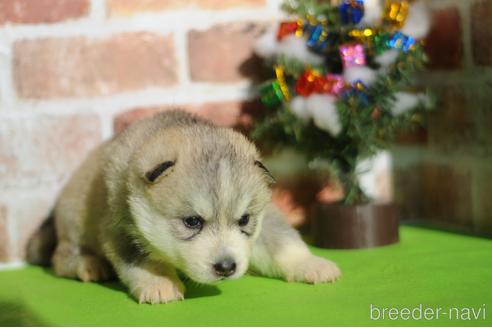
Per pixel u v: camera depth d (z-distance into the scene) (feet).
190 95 3.76
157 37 3.71
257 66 3.80
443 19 3.85
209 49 3.76
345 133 3.51
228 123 3.79
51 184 3.66
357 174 3.69
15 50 3.60
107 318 2.86
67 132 3.66
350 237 3.58
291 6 3.65
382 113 3.56
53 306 3.03
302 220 3.91
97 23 3.67
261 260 3.24
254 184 3.05
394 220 3.64
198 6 3.74
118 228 3.15
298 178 3.88
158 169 2.96
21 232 3.64
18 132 3.62
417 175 4.05
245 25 3.79
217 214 2.97
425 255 3.42
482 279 3.06
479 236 3.70
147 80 3.72
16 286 3.32
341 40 3.56
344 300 2.91
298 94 3.52
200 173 2.98
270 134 3.68
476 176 3.75
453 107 3.84
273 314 2.81
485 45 3.63
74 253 3.46
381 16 3.58
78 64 3.66
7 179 3.62
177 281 3.10
